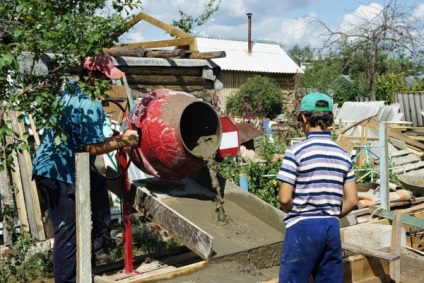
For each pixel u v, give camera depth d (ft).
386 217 20.94
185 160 17.93
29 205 23.57
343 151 12.98
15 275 20.27
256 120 58.65
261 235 18.29
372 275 16.31
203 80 32.65
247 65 108.78
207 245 15.49
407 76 101.96
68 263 15.88
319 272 12.95
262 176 31.63
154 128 17.80
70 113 15.67
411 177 31.81
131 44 36.06
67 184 15.76
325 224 12.58
